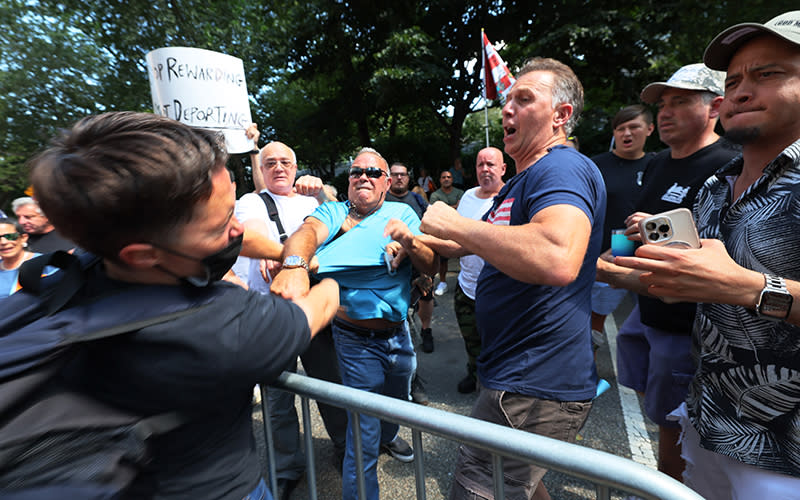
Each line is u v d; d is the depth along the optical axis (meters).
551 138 1.46
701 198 1.40
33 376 0.51
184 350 0.58
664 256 0.98
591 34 9.44
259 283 2.38
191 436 0.67
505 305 1.34
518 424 1.29
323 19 13.05
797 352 1.02
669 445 1.86
